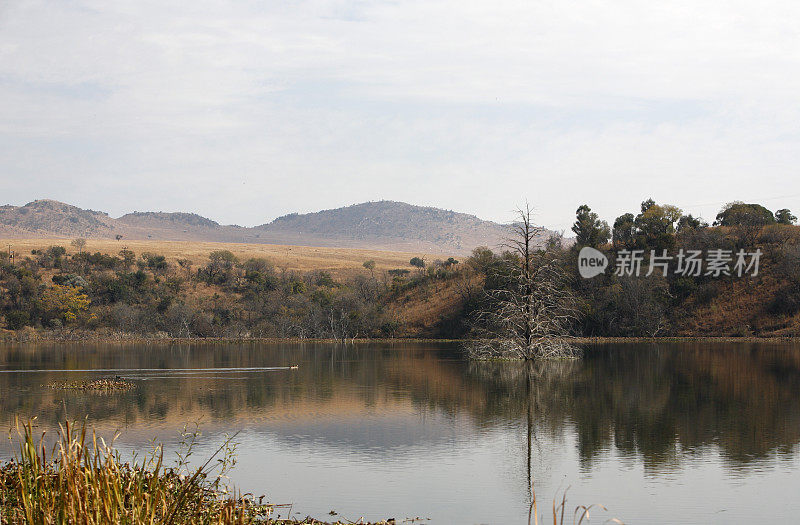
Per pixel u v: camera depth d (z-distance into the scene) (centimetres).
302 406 3153
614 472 1970
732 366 4884
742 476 1917
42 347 7769
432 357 6062
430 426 2659
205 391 3684
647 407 3083
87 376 4497
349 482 1856
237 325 10000
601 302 8769
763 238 9619
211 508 1189
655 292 9000
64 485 980
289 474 1939
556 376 4356
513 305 5559
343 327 9625
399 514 1593
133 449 2208
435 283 10812
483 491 1784
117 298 10956
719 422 2705
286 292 11644
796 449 2236
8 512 1059
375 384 3994
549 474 1947
